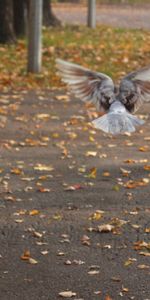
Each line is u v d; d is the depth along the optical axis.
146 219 13.35
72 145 18.59
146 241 12.38
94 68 29.62
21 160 17.12
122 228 12.90
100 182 15.48
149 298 10.36
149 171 16.33
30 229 12.84
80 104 23.44
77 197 14.52
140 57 32.84
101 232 12.70
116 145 18.67
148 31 45.09
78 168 16.48
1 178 15.68
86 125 20.67
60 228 12.88
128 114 6.81
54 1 72.12
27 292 10.50
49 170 16.30
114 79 27.77
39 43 27.78
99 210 13.78
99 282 10.82
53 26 43.09
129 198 14.48
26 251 11.88
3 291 10.53
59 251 11.93
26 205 14.07
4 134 19.56
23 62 29.98
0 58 30.73
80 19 53.75
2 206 13.99
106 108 7.07
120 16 57.75
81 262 11.49
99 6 67.50
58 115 21.88
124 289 10.57
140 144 18.84
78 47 34.72
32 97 24.20
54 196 14.58
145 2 72.19
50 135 19.56
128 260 11.56
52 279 10.92
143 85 7.14
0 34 34.38
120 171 16.30
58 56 32.00
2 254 11.82
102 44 36.41
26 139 19.05
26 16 36.94
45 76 27.11
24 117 21.47
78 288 10.63
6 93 24.62
